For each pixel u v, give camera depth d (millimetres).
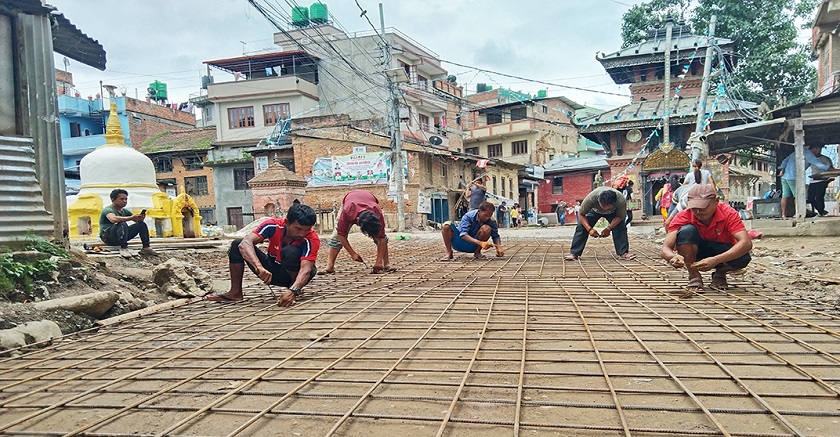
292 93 26219
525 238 14977
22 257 4387
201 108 34219
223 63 27688
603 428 1789
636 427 1809
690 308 3770
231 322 3684
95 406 2123
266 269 4484
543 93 39125
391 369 2461
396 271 6457
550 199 36906
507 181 32656
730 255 4195
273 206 19250
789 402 2006
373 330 3309
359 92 26453
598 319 3490
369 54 25078
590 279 5367
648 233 15008
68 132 30875
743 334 2982
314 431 1856
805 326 3178
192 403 2148
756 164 34750
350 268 7113
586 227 7293
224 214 27312
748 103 20141
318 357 2740
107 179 10742
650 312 3668
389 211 22938
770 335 2988
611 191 7078
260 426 1904
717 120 19641
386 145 24094
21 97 5211
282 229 4473
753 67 21078
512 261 7391
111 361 2830
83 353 3039
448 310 3885
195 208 11344
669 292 4449
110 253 6898
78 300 3934
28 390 2400
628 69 23219
